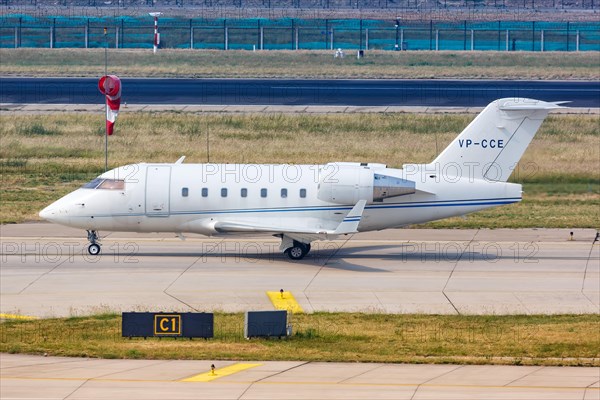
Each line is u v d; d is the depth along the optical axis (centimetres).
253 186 17138
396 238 19375
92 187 17388
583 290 15275
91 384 9606
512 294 14975
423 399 9169
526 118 17075
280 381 9819
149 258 17225
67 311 13700
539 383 9894
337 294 14862
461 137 17188
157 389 9419
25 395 9156
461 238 19450
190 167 17400
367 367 10619
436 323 13188
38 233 19425
